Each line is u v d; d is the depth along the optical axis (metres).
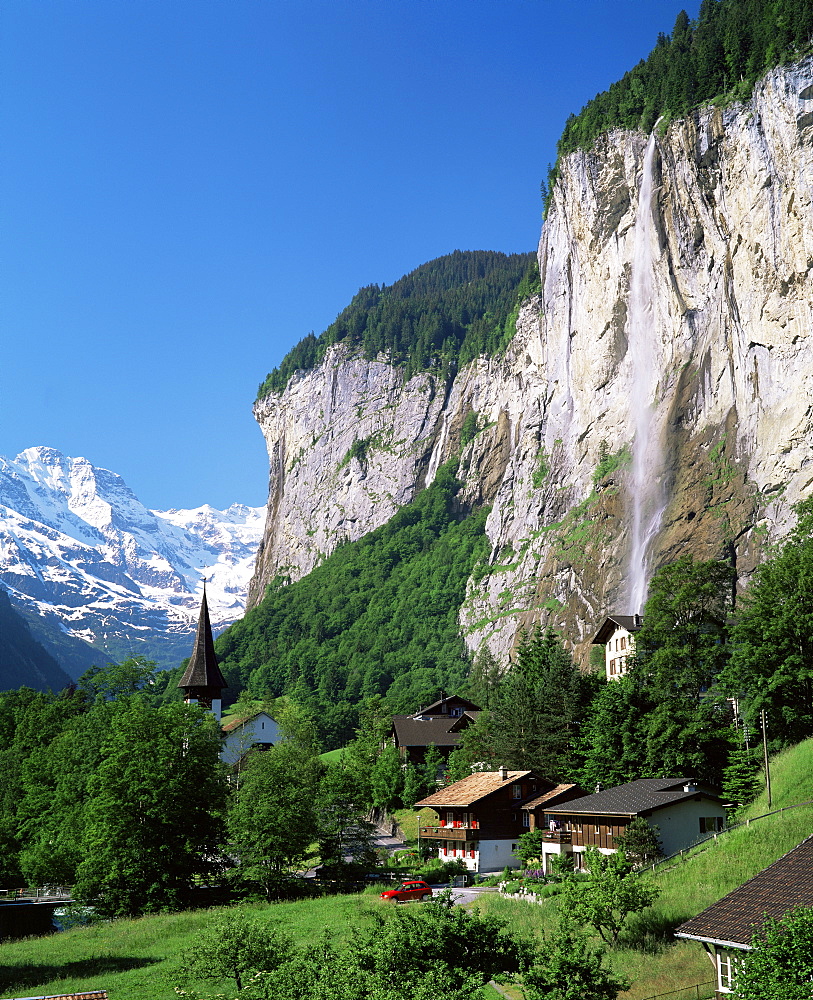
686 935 34.94
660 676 80.69
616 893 47.38
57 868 85.81
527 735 91.06
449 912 35.00
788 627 70.00
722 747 73.88
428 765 115.56
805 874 34.69
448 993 29.95
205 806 83.50
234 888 77.19
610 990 33.03
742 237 196.12
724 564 86.62
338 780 89.19
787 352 184.25
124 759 81.88
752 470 188.12
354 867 78.38
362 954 33.06
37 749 113.44
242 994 36.91
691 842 62.44
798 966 27.75
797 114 185.25
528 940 36.88
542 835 73.81
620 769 77.50
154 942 64.00
